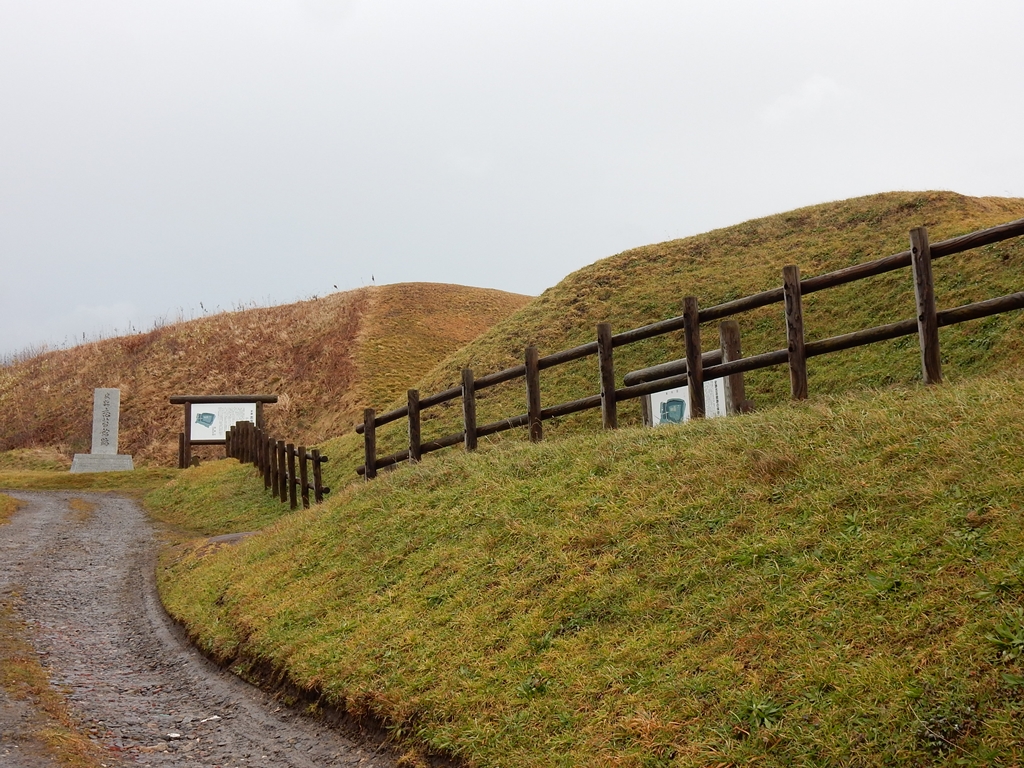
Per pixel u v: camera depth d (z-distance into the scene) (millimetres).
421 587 7641
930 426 6191
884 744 3816
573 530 7176
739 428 7727
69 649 9016
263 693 7312
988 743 3570
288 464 19000
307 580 9141
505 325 31719
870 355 18703
